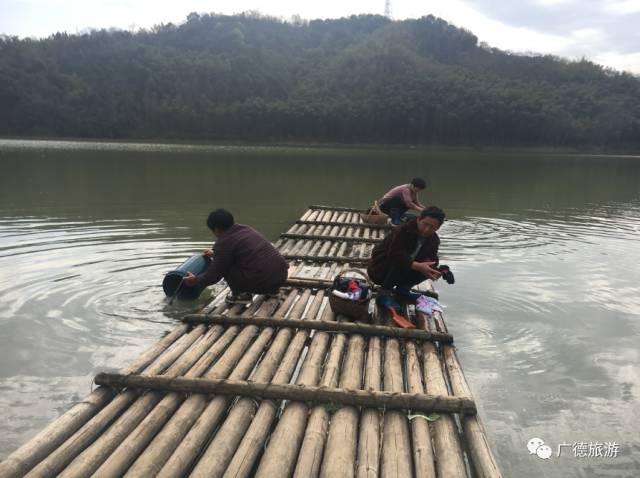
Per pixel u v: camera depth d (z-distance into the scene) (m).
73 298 5.87
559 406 3.94
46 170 19.56
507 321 5.56
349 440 3.06
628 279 7.20
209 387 3.51
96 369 4.30
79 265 7.15
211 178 18.95
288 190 16.25
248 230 5.24
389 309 5.11
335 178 20.52
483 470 2.90
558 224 11.49
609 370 4.51
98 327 5.12
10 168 19.84
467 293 6.45
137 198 13.59
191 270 5.74
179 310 5.62
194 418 3.28
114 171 20.16
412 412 3.41
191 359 3.99
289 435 3.10
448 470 2.84
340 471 2.78
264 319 4.73
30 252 7.77
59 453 2.84
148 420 3.17
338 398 3.44
